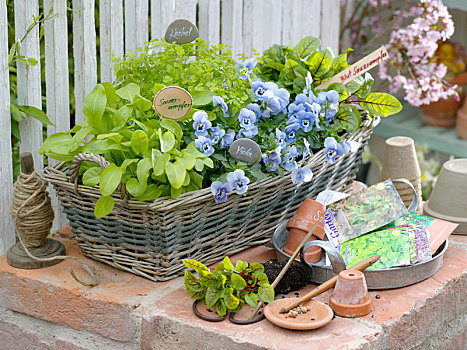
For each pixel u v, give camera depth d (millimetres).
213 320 1540
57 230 2092
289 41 2789
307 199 1816
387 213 1824
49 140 1752
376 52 1891
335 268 1664
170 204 1599
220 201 1677
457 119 3771
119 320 1659
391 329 1538
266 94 1797
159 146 1671
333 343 1437
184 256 1739
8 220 2023
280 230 1881
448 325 1808
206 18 2391
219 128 1738
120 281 1761
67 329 1773
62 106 2076
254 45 2600
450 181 2082
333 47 3023
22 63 1989
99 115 1689
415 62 3244
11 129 2025
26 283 1787
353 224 1824
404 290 1700
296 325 1458
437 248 1806
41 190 1795
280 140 1768
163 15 2236
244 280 1537
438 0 3023
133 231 1690
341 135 2045
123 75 1884
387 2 3451
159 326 1587
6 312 1874
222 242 1815
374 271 1659
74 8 2055
